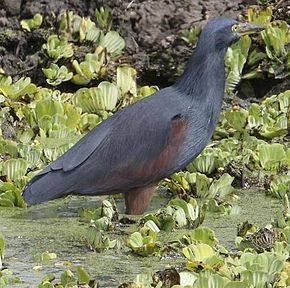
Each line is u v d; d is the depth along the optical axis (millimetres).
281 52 19578
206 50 13859
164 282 10570
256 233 12125
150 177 13633
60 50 19891
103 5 20609
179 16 20219
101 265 11703
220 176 15102
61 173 13406
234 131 17375
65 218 13625
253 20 19891
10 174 14883
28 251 12242
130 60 20078
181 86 13969
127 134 13602
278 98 18672
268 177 15391
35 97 19078
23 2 20797
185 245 12078
